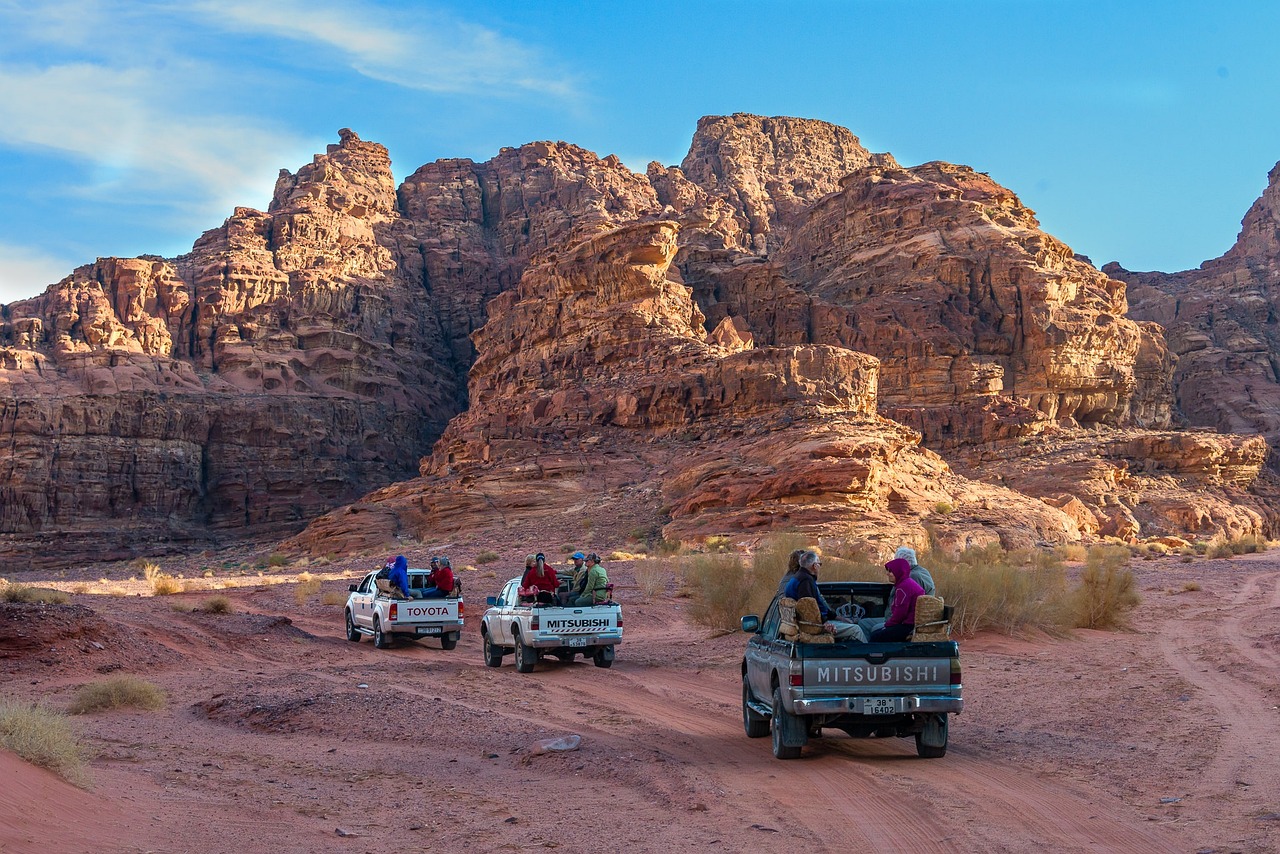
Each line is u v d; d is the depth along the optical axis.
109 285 133.38
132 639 19.80
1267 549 66.38
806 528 55.06
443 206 168.38
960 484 69.38
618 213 160.00
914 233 109.06
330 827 8.55
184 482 121.25
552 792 9.86
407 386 144.75
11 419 117.00
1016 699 14.59
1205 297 152.25
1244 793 9.17
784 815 8.81
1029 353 100.12
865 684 10.68
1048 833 8.15
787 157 190.25
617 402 81.94
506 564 48.22
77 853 6.79
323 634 27.00
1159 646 19.42
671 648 21.95
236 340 134.75
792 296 106.81
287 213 148.25
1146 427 109.81
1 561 108.31
